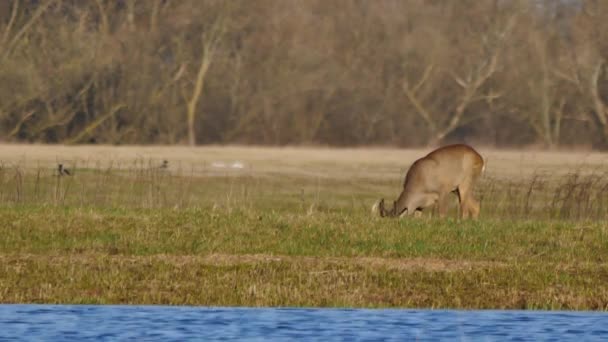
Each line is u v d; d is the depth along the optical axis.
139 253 37.66
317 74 136.62
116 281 33.25
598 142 134.62
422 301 32.12
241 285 33.16
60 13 134.62
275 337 28.12
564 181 69.94
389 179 76.19
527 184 66.50
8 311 30.52
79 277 33.66
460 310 31.36
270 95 134.75
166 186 67.44
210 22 136.12
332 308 31.34
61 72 128.62
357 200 64.44
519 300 32.38
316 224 42.75
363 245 39.12
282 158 94.19
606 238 41.50
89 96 129.75
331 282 33.72
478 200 58.41
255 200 62.84
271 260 36.44
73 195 60.75
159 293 32.22
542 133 136.50
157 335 28.12
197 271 34.66
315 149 115.88
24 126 126.81
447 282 33.88
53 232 40.59
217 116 133.88
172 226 41.94
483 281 34.06
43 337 27.80
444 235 41.16
